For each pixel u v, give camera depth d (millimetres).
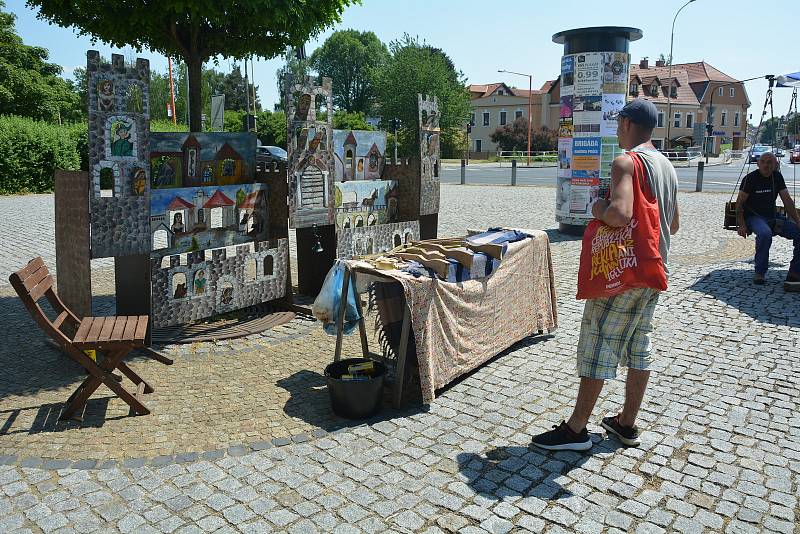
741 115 72875
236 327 6023
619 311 3449
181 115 42656
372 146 7516
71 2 5488
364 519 2998
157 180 5727
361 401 4051
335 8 6316
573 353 5320
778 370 4887
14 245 10422
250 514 3033
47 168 20484
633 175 3350
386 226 7273
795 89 8781
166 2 5309
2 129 19266
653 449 3684
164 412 4188
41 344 5520
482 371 4922
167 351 5418
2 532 2875
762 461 3549
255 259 6227
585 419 3625
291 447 3705
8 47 37500
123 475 3377
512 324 5227
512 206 16469
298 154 6281
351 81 81375
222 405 4309
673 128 67375
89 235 5004
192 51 6355
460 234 11727
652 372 4863
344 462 3533
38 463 3488
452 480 3346
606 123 10984
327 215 6695
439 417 4117
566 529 2932
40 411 4176
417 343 4168
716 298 6910
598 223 3479
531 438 3801
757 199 7559
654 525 2967
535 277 5492
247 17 5914
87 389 4039
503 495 3207
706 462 3535
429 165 7676
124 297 5320
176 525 2943
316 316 4586
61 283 5125
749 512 3066
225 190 6047
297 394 4512
